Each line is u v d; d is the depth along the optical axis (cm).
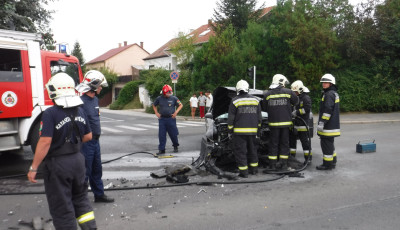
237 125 557
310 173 596
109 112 2823
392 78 1930
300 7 1817
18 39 680
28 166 698
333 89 614
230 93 659
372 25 1970
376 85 1878
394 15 1914
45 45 1332
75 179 303
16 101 664
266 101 602
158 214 405
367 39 1925
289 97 591
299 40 1736
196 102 1881
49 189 294
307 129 645
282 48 1852
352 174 584
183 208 425
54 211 295
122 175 600
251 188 507
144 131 1310
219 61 1911
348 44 1877
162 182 541
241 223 374
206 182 527
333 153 631
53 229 361
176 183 532
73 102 302
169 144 966
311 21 1745
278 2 1958
